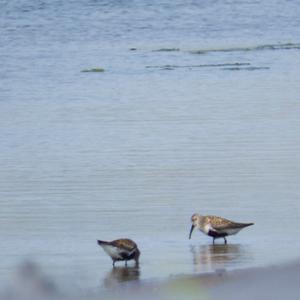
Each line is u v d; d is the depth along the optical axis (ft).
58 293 46.11
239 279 45.96
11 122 113.70
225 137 102.01
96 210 74.18
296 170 86.69
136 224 70.08
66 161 91.86
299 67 158.61
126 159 92.27
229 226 64.80
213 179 83.92
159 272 56.24
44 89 140.56
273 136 102.22
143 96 131.95
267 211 73.20
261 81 143.02
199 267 56.95
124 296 44.65
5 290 46.88
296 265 47.55
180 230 68.39
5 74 157.58
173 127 108.17
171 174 85.81
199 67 162.09
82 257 61.21
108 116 116.47
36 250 63.31
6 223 70.95
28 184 83.05
